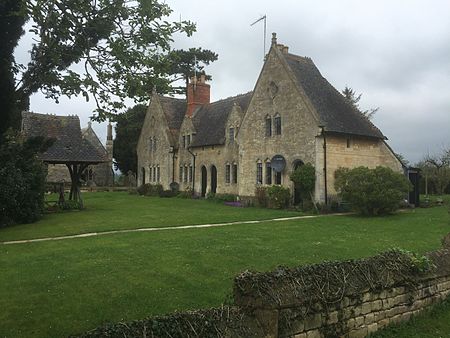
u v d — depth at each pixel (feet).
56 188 133.90
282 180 92.58
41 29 20.01
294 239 47.26
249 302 17.48
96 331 14.35
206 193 120.26
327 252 39.91
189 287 28.68
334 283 20.02
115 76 21.66
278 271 18.89
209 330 15.60
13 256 39.27
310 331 18.52
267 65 98.37
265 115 98.22
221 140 114.01
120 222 63.93
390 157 94.38
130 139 181.27
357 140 91.61
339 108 94.63
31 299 26.18
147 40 21.26
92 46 21.29
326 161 85.40
